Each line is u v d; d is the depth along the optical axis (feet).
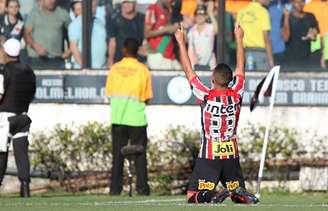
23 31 169.58
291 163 163.02
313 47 170.50
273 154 161.89
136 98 151.23
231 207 107.76
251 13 169.48
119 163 151.64
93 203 122.83
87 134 161.79
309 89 169.58
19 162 141.08
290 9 170.30
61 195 153.58
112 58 169.48
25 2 169.48
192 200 111.04
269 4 169.89
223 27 168.66
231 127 109.19
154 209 107.55
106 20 169.48
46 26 169.48
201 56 168.86
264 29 169.89
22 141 140.46
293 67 169.89
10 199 135.54
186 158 160.86
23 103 140.36
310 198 141.49
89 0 168.66
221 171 109.81
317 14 170.50
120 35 169.58
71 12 169.17
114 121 151.33
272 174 162.09
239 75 110.52
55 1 169.48
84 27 168.66
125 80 151.23
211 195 109.81
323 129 168.86
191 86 110.11
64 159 161.68
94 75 168.66
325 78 169.68
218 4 168.66
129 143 152.87
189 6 169.27
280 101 168.96
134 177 155.74
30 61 169.58
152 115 168.14
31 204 120.16
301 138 166.81
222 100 108.78
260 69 169.68
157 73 168.55
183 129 165.07
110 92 151.94
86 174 161.48
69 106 168.55
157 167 160.45
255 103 128.16
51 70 168.86
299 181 163.22
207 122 109.29
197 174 110.11
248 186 161.79
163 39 169.27
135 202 125.39
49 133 164.76
